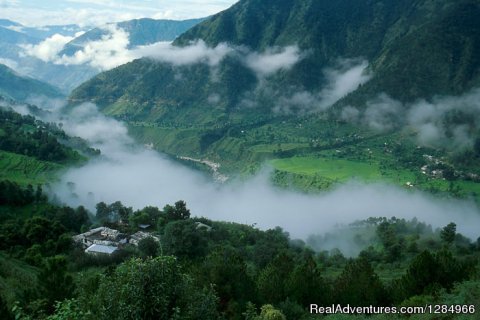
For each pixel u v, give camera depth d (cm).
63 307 2369
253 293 4862
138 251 10350
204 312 2492
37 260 8794
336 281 5634
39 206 15175
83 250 10544
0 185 14650
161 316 2256
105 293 2364
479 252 12862
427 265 5197
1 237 10462
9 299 4359
